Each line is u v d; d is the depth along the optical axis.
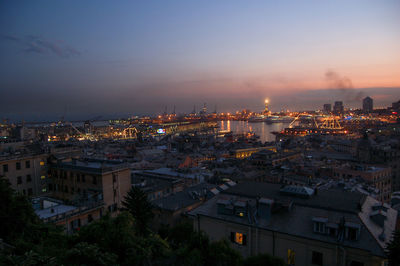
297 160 172.50
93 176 77.94
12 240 40.44
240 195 48.34
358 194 47.22
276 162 177.62
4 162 83.25
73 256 31.05
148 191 84.50
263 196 46.81
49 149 96.31
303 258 37.88
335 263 35.53
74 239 40.34
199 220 47.25
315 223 37.91
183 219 63.69
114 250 35.59
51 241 41.88
